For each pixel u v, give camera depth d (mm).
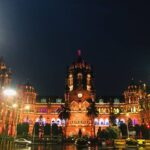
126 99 170250
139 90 161250
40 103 171875
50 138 130000
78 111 159625
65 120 142875
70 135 150875
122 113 166250
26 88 168875
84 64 179625
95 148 63719
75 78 172250
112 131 96375
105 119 165125
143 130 115375
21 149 49656
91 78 175250
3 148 48781
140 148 63312
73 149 58719
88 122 156375
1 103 105875
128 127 127500
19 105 143875
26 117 163750
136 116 159125
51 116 167500
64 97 179250
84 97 164875
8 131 113875
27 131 126375
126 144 78250
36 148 58719
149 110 139375
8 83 112188
